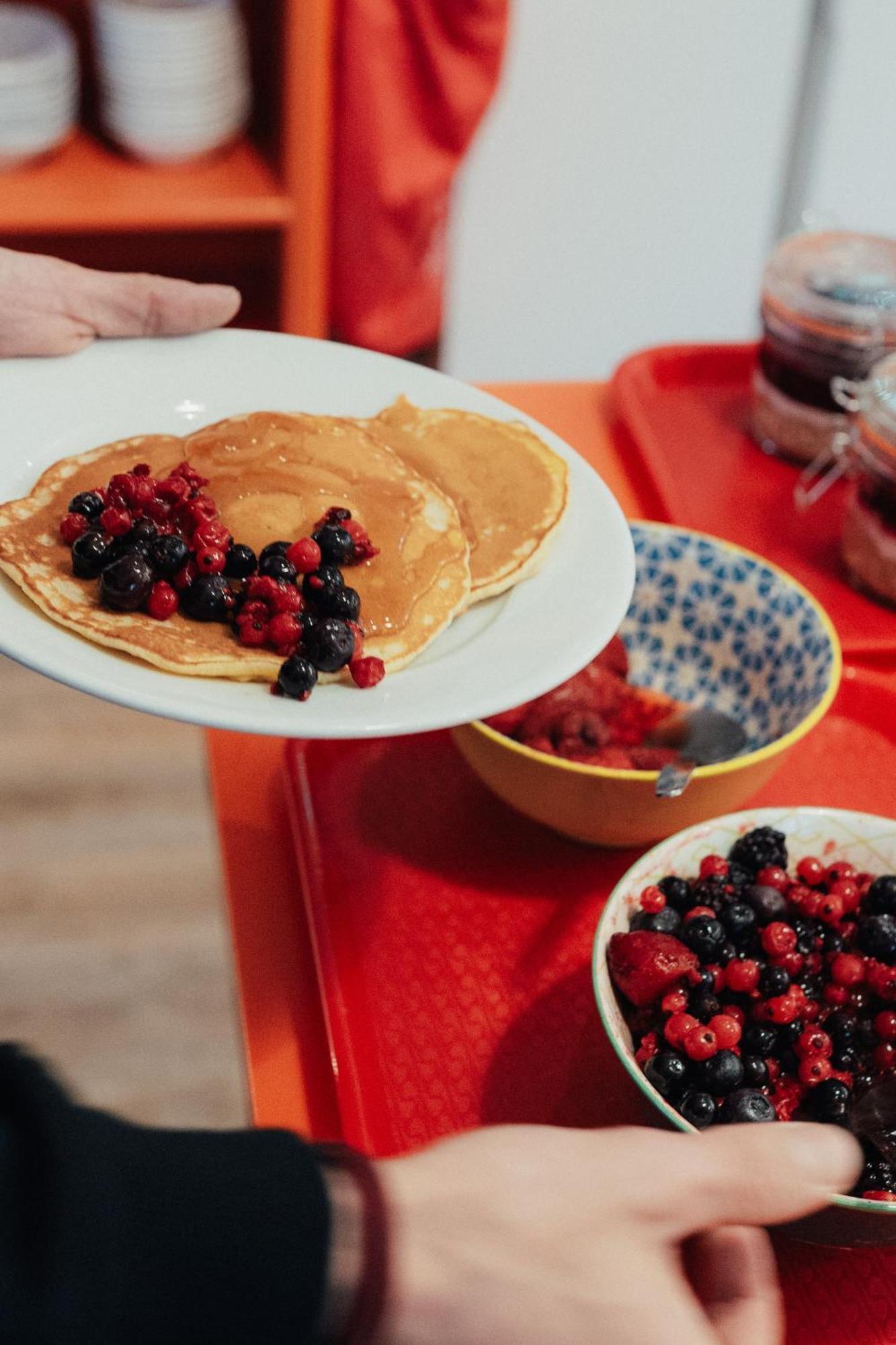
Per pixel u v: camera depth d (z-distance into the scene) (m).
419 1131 0.74
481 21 1.46
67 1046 1.35
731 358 1.17
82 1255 0.49
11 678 1.78
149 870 1.54
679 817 0.80
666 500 1.04
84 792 1.62
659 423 1.13
